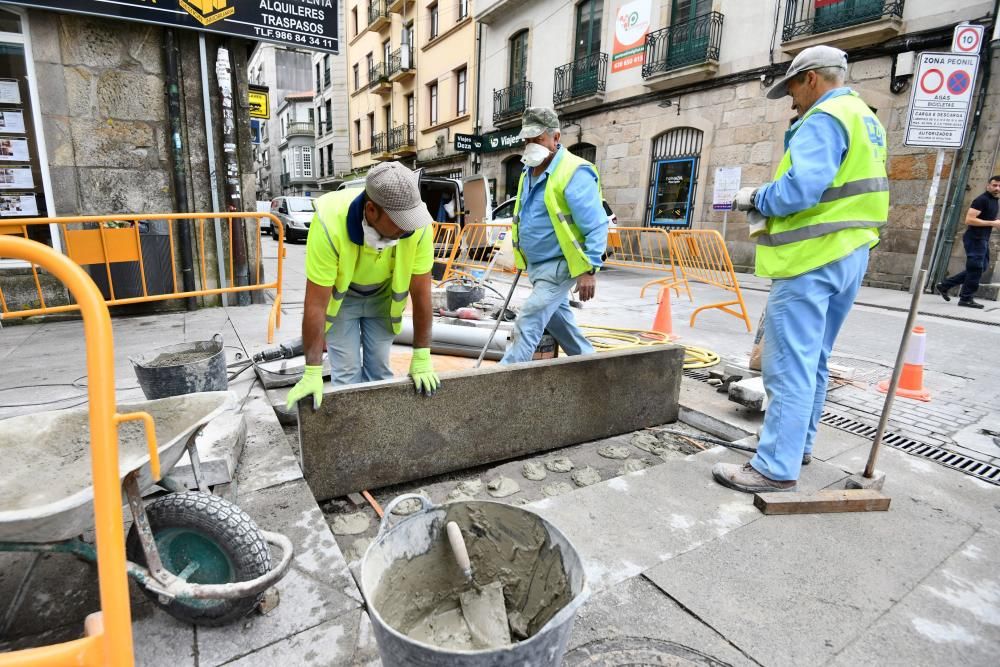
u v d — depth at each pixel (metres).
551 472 2.89
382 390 2.46
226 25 5.91
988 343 5.58
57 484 1.60
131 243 4.62
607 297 8.34
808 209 2.19
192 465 1.86
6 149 5.35
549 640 1.13
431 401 2.60
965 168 8.50
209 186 6.28
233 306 6.54
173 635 1.56
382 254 2.38
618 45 13.78
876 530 2.21
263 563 1.55
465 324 4.61
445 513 1.54
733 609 1.75
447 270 8.39
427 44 21.53
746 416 3.39
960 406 3.77
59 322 5.61
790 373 2.34
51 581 1.80
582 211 3.06
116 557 1.05
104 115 5.68
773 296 2.38
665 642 1.61
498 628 1.49
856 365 4.71
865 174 2.16
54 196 5.60
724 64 11.59
